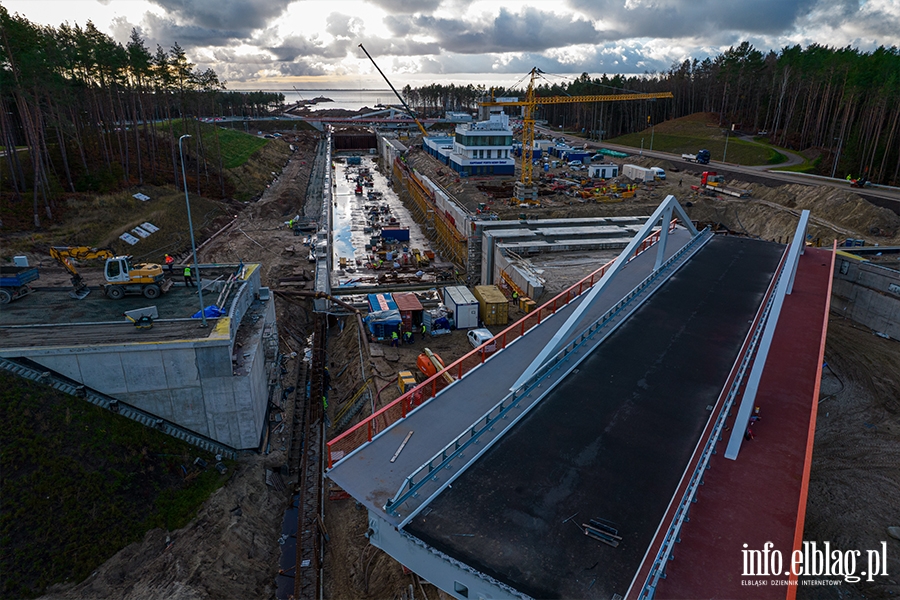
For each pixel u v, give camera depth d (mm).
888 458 36438
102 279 49312
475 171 126688
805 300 36000
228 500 33375
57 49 74875
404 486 17672
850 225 75375
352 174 155750
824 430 39500
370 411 39656
